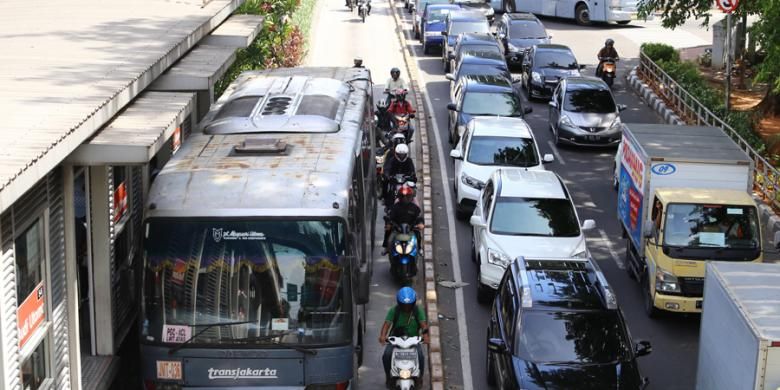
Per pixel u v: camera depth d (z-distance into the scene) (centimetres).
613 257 1939
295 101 1478
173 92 1333
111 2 1920
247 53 2595
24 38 1451
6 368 862
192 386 1116
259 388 1116
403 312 1239
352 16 5588
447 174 2500
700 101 2962
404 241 1714
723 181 1681
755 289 1146
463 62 3284
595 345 1221
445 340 1537
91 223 1204
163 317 1107
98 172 1191
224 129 1359
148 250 1108
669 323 1617
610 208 2247
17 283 925
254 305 1105
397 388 1241
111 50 1357
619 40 4728
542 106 3378
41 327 996
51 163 827
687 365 1466
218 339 1105
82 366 1193
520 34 4206
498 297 1398
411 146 2738
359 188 1386
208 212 1102
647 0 3616
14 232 899
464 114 2675
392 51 4425
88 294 1217
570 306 1257
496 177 1833
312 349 1107
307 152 1259
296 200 1116
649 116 3194
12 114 937
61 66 1222
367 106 1756
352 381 1152
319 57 4162
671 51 3762
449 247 1981
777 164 2472
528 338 1227
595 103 2798
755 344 1012
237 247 1103
